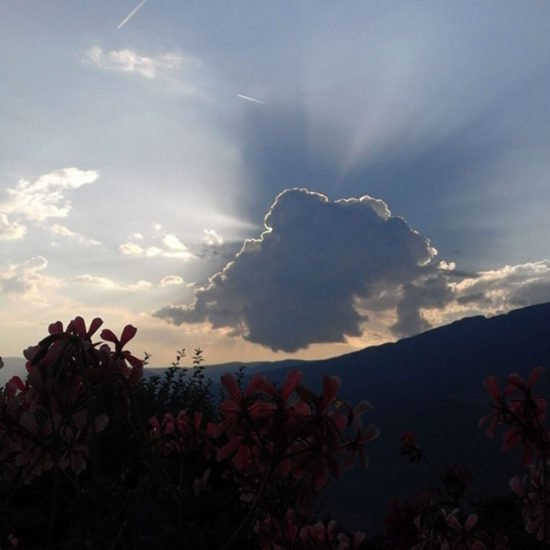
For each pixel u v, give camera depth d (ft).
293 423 5.33
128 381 6.21
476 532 12.21
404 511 13.03
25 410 5.91
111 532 5.63
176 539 5.82
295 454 5.27
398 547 12.87
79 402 5.85
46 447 5.73
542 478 8.90
